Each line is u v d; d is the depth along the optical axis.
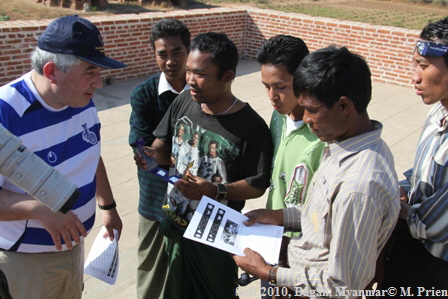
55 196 1.65
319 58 1.63
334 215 1.64
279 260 2.13
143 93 2.88
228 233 2.07
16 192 2.08
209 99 2.27
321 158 1.99
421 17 21.20
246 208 4.34
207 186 2.24
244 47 10.18
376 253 1.70
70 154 2.25
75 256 2.37
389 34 8.29
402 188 2.38
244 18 9.89
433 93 1.93
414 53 1.99
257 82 8.41
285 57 2.03
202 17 9.00
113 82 8.02
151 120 2.91
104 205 2.67
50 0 16.03
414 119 6.81
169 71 2.80
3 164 1.60
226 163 2.35
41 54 2.00
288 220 2.17
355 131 1.69
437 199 1.88
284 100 2.10
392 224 1.69
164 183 2.76
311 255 1.83
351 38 8.76
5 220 2.00
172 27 2.74
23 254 2.18
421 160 2.15
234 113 2.30
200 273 2.48
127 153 5.39
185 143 2.45
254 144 2.29
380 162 1.64
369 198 1.57
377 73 8.68
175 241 2.49
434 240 1.91
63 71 1.99
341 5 24.22
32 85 2.09
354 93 1.60
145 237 2.88
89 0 16.34
